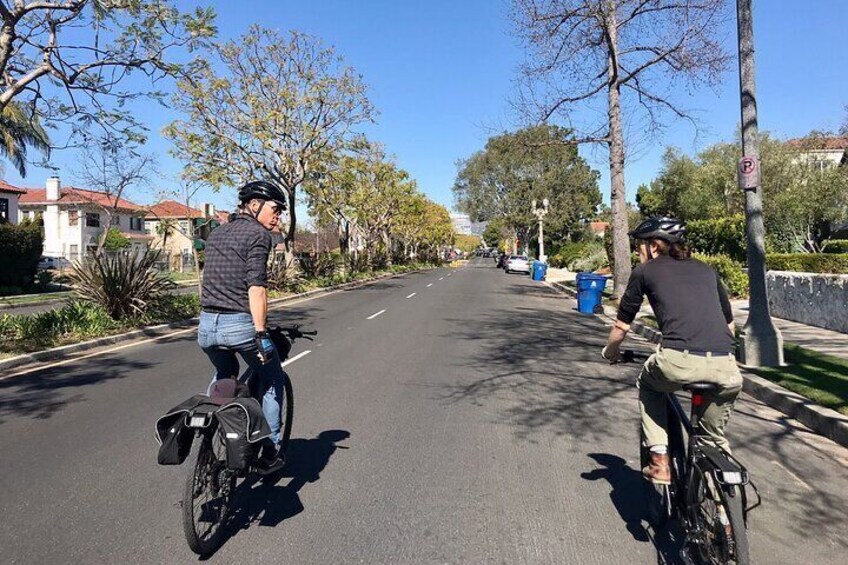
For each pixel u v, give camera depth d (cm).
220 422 379
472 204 6838
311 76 2392
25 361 1027
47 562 379
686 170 4309
